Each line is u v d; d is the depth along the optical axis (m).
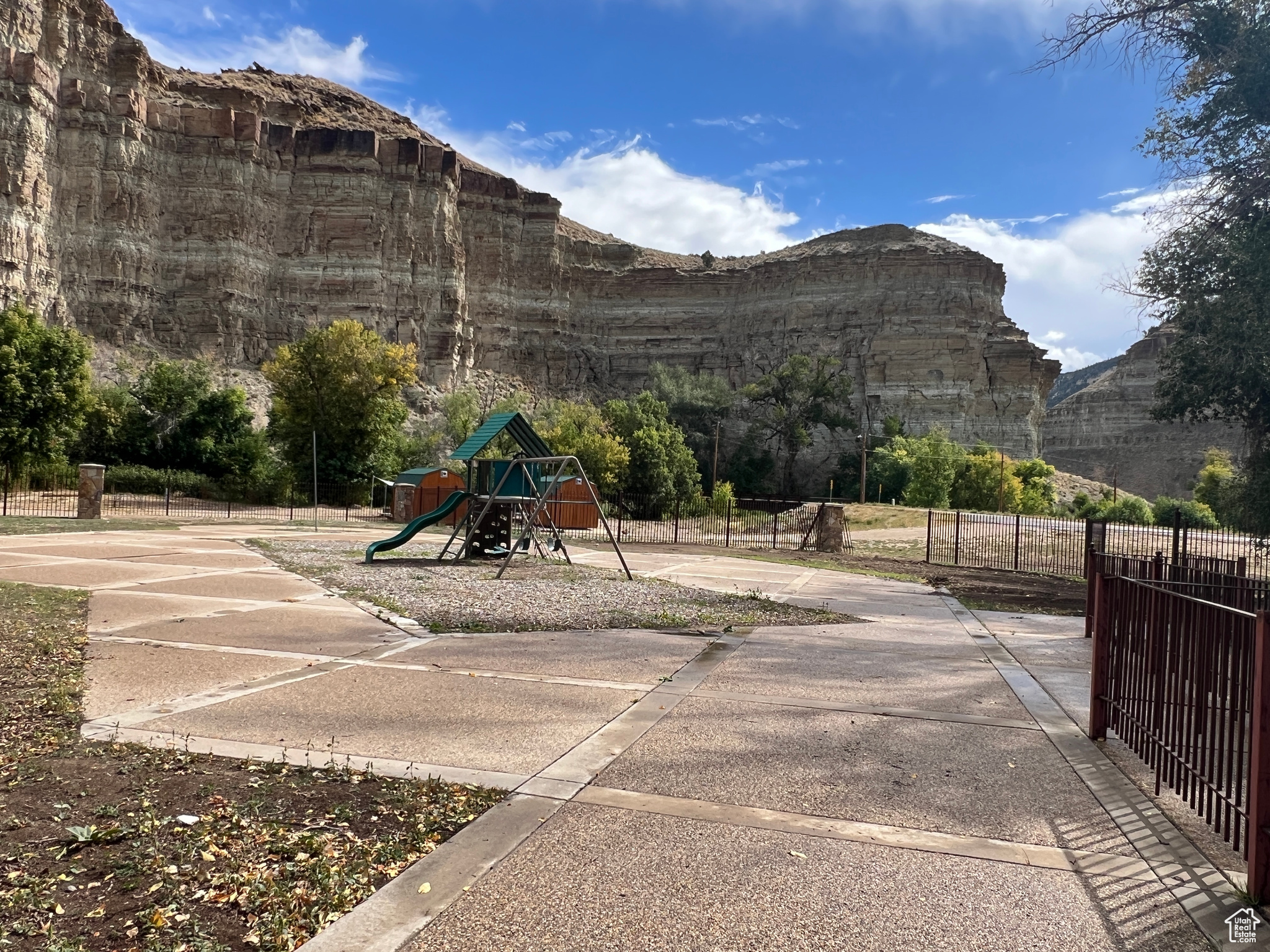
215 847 3.65
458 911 3.21
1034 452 101.94
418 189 96.44
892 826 4.21
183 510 36.25
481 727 5.70
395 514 36.34
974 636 10.73
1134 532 31.95
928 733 5.94
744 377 114.62
